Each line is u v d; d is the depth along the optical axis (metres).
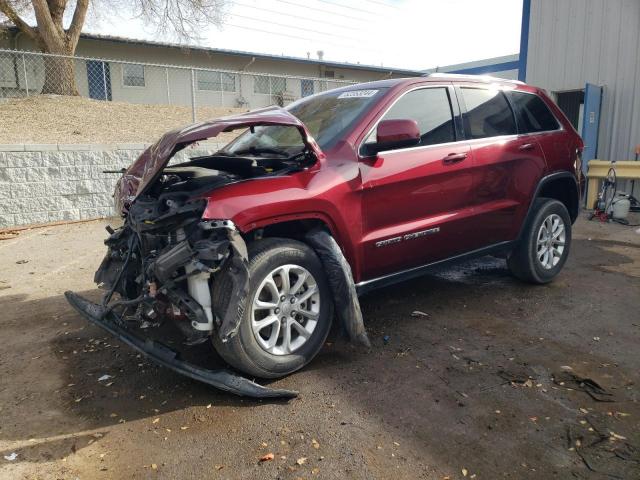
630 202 9.65
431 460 2.59
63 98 15.72
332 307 3.55
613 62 10.09
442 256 4.33
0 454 2.65
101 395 3.25
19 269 6.03
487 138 4.53
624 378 3.40
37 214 8.30
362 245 3.68
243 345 3.09
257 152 4.14
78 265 6.20
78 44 20.75
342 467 2.54
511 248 4.92
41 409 3.09
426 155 3.99
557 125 5.32
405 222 3.95
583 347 3.87
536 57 11.42
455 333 4.12
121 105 16.38
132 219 3.41
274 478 2.47
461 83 4.52
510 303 4.80
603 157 10.45
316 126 4.08
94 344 4.01
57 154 8.31
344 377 3.41
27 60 17.25
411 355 3.73
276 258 3.19
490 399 3.14
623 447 2.68
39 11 15.06
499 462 2.57
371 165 3.69
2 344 4.03
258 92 24.16
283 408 3.06
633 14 9.70
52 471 2.53
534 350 3.82
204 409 3.06
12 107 14.34
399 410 3.03
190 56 23.38
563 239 5.34
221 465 2.56
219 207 2.99
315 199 3.34
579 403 3.10
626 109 10.02
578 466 2.54
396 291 5.16
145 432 2.85
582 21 10.51
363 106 3.97
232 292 2.95
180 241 3.10
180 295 3.03
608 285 5.35
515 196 4.76
